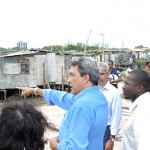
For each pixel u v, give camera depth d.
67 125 3.12
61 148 2.97
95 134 3.16
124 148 3.47
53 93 4.05
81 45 70.44
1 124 2.10
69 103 3.88
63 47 63.50
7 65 26.27
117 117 5.24
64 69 29.59
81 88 3.38
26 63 27.38
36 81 28.03
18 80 26.91
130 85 3.59
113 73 12.65
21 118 2.10
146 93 3.49
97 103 3.18
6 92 27.02
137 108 3.16
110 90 5.25
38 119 2.18
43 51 28.92
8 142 2.06
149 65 13.02
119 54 56.19
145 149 2.78
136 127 3.02
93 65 3.37
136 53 70.69
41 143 2.17
